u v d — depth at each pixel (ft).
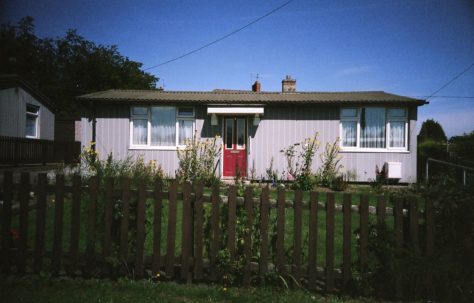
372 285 12.74
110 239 13.25
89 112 44.32
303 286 13.15
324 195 32.99
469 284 12.03
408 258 12.32
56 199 13.37
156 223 13.15
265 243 12.89
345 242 12.76
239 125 44.60
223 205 13.42
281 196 12.87
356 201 29.55
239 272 13.00
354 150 43.65
